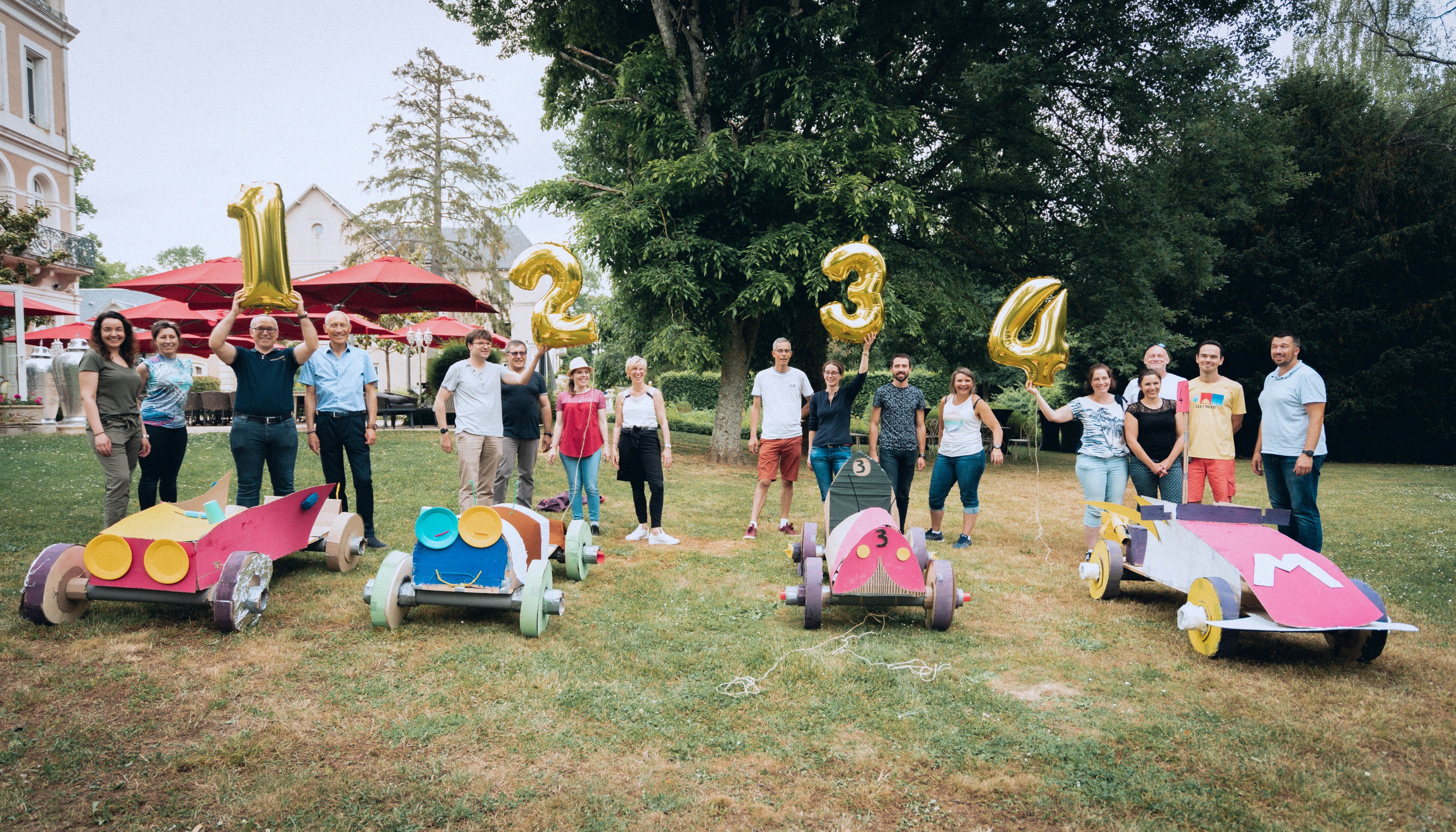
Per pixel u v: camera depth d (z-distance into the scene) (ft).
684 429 82.69
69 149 76.95
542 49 50.83
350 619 14.93
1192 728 10.83
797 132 43.42
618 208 42.39
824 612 16.39
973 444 23.67
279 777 9.18
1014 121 49.32
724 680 12.42
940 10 45.16
